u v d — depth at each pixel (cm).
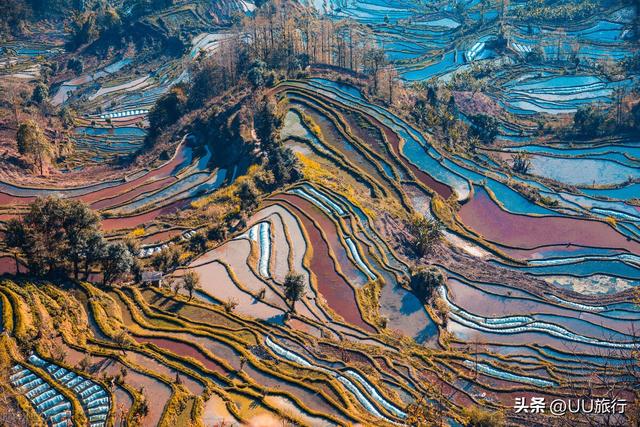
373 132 16638
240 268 11156
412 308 10706
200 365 8125
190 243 11838
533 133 19512
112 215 13238
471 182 15188
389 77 19050
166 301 9988
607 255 12912
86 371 7669
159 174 15575
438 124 18125
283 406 7550
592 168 17062
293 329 9538
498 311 11025
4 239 9694
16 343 7825
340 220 12719
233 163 15350
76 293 9450
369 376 8538
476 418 7600
